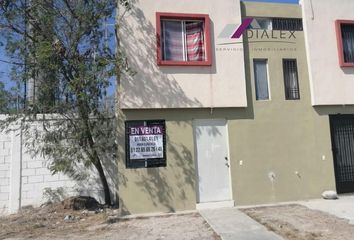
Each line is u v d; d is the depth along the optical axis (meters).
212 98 11.55
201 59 11.73
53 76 10.82
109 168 12.40
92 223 9.95
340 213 9.80
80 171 12.26
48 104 10.93
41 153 11.77
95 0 10.88
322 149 12.24
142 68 11.19
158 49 11.29
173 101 11.28
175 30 11.70
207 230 8.62
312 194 11.96
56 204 11.75
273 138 11.91
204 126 11.59
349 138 12.55
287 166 11.90
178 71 11.43
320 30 12.66
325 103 12.34
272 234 7.96
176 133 11.31
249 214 10.09
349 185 12.37
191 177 11.23
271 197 11.66
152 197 10.92
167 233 8.53
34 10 10.69
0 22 10.85
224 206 11.27
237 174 11.54
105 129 11.40
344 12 12.95
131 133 11.04
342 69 12.66
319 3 12.79
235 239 7.68
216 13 11.92
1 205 11.70
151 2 11.48
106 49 11.11
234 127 11.72
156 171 11.04
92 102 11.04
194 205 11.12
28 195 11.90
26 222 10.31
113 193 12.34
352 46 12.95
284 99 12.18
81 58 10.95
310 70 12.41
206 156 11.48
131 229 9.09
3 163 11.88
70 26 10.92
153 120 11.22
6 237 8.97
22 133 11.96
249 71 12.06
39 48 10.05
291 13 12.66
